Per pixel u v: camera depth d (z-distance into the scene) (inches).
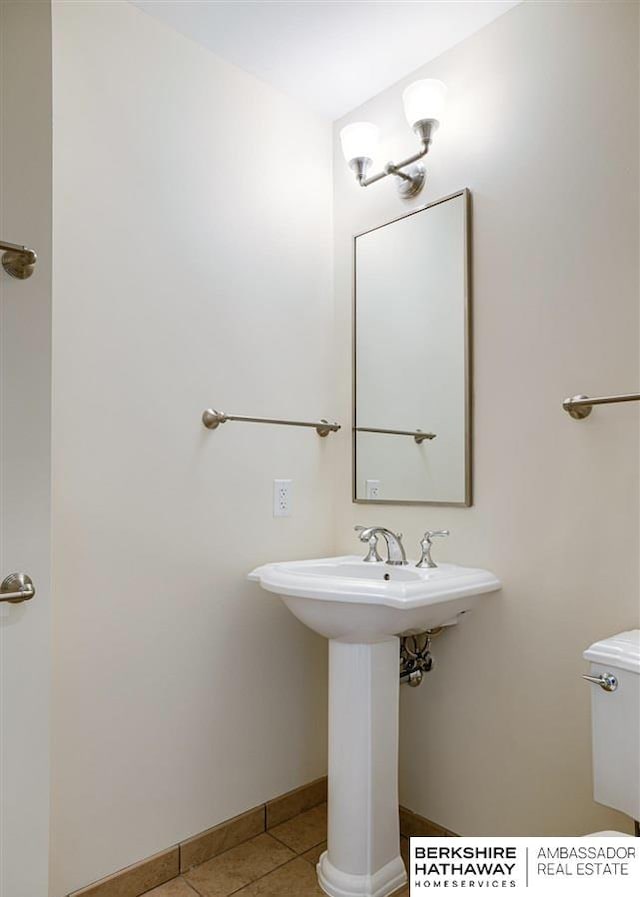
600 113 60.7
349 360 87.3
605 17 60.6
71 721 62.2
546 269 64.8
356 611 59.2
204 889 66.5
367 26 71.2
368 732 64.6
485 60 71.5
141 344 68.5
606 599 59.1
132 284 67.9
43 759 52.2
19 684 50.9
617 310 58.9
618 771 49.6
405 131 80.6
